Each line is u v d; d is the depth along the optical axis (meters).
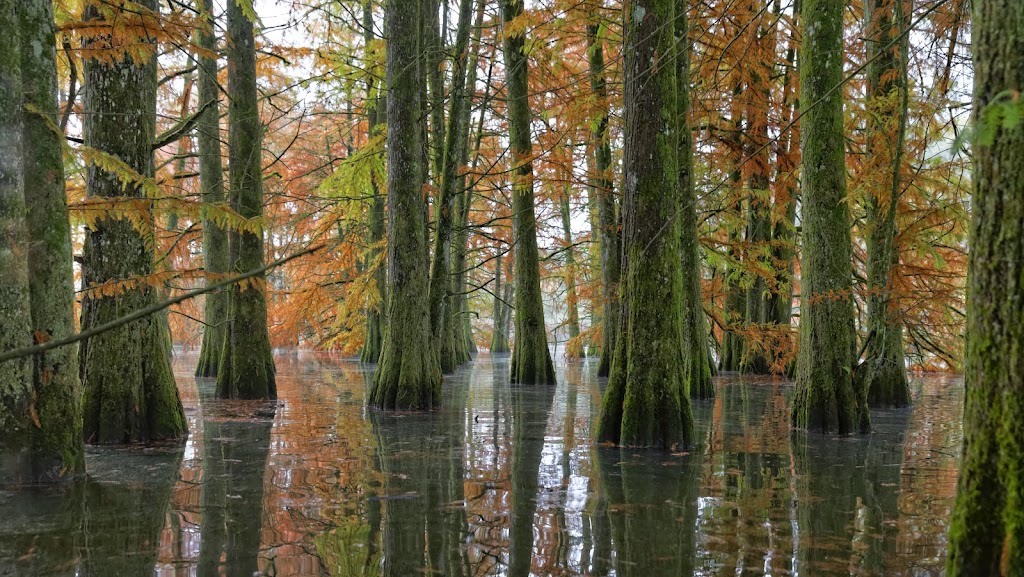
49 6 5.10
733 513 4.26
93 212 5.45
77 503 4.43
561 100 12.81
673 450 6.45
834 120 7.46
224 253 15.97
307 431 7.61
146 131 6.80
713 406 10.44
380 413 9.28
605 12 13.01
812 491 4.84
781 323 16.41
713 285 16.16
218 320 15.95
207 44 13.72
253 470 5.48
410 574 3.16
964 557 2.22
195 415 8.95
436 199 13.33
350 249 16.20
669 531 3.86
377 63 14.26
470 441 6.96
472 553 3.47
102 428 6.64
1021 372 2.10
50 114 5.03
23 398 4.88
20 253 4.80
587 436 7.32
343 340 25.81
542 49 13.67
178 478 5.18
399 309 9.81
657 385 6.61
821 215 7.56
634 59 6.80
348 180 14.47
